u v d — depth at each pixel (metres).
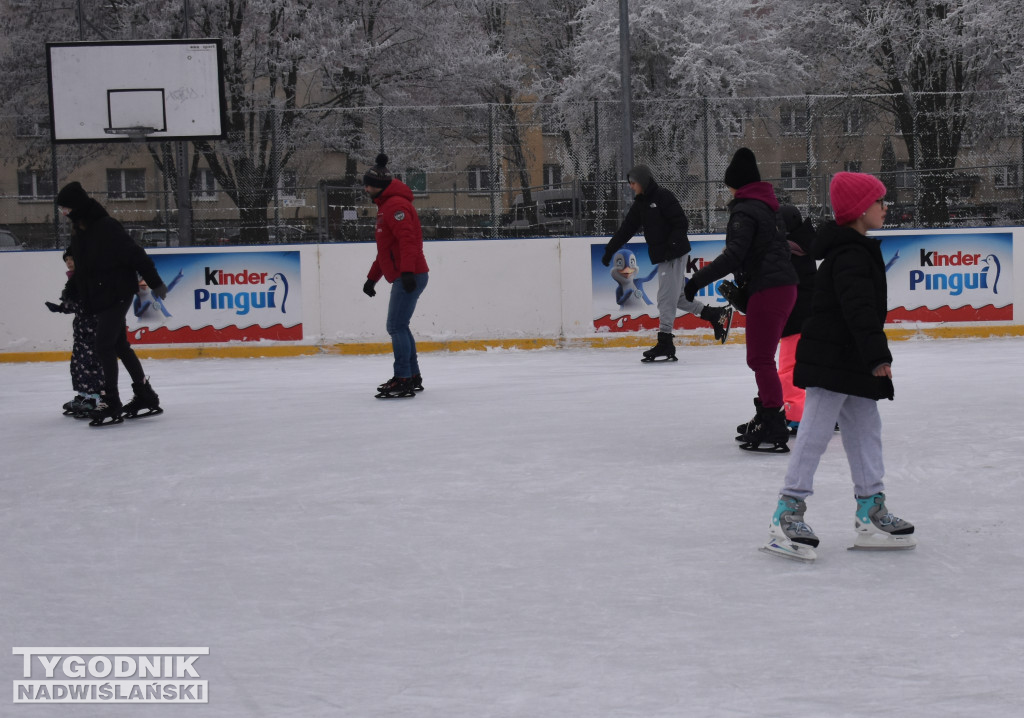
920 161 17.75
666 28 27.30
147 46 16.88
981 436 6.94
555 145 18.53
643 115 18.95
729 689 3.12
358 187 17.09
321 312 14.67
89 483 6.32
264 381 11.48
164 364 13.74
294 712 3.04
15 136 18.61
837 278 4.25
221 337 14.66
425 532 4.99
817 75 28.38
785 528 4.39
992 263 14.81
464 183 18.39
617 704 3.03
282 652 3.51
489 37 31.39
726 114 18.62
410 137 18.41
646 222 12.09
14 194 18.72
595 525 5.03
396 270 9.51
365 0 27.72
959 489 5.52
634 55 27.80
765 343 6.56
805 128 18.16
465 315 14.68
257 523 5.25
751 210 6.43
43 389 11.40
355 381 11.23
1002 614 3.69
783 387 7.12
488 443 7.23
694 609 3.82
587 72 27.61
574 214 17.42
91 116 16.94
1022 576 4.11
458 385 10.60
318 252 14.64
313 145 18.38
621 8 17.03
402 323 9.61
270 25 26.86
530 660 3.38
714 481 5.89
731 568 4.31
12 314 14.63
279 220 17.95
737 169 6.54
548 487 5.86
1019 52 23.66
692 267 14.79
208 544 4.88
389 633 3.66
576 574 4.28
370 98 28.72
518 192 18.30
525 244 14.67
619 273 14.72
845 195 4.34
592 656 3.40
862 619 3.68
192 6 26.33
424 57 28.36
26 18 27.23
